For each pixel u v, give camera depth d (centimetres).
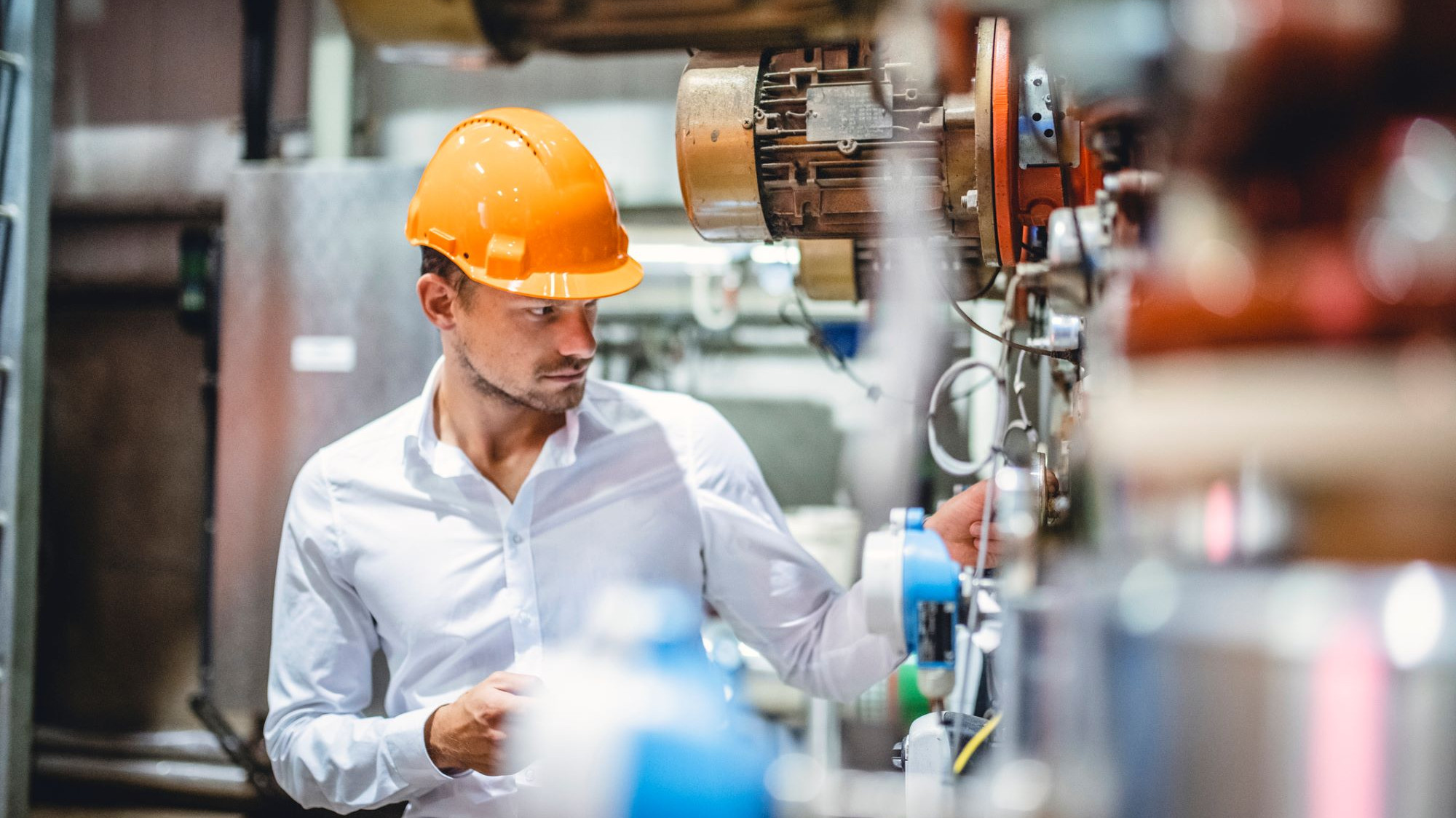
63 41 390
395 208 301
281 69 365
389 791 136
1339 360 43
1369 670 41
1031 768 58
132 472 391
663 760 63
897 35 81
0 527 234
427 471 150
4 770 234
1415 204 43
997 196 106
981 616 121
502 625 147
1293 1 44
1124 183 65
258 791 347
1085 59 58
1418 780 40
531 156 143
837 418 358
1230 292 46
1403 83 45
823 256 160
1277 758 42
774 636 152
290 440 304
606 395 160
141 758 374
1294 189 46
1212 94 46
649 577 149
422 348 300
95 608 392
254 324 307
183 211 378
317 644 151
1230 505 46
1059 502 93
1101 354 62
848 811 92
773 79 121
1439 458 42
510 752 124
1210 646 43
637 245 318
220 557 307
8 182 236
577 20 65
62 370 395
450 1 63
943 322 152
